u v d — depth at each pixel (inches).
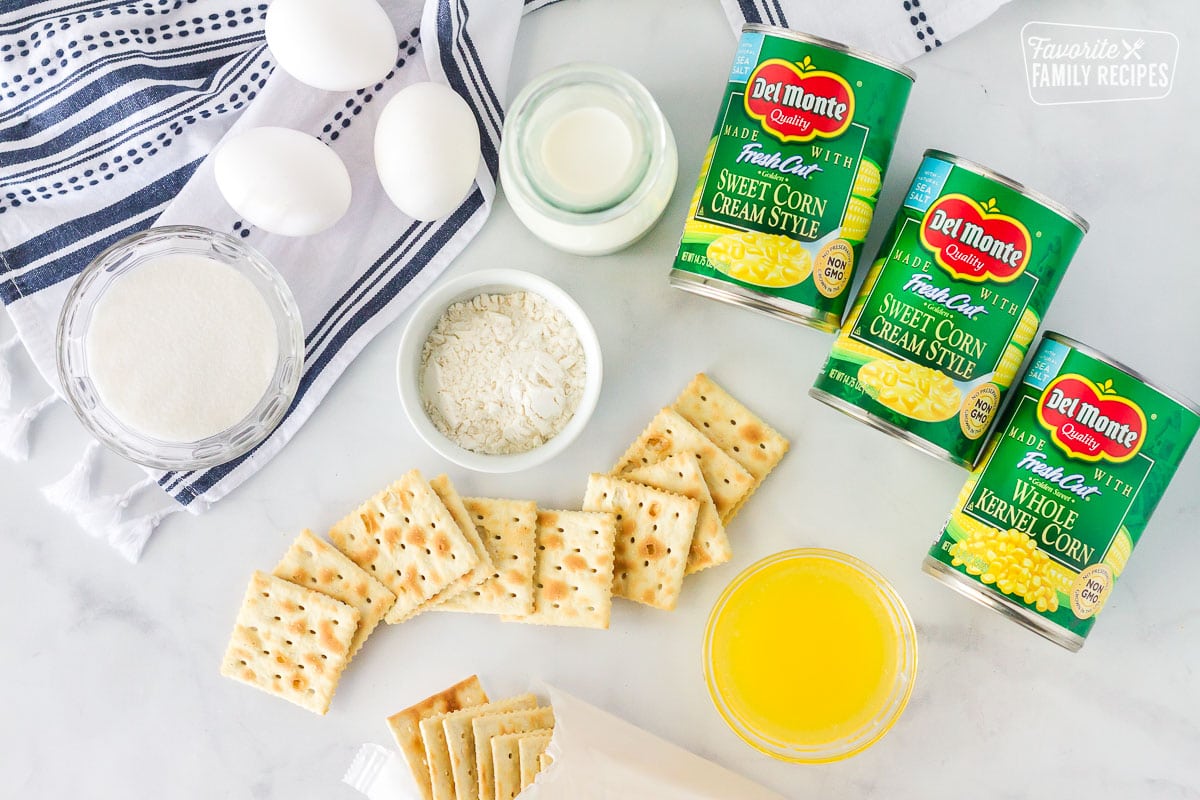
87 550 25.6
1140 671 24.7
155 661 25.6
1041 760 24.7
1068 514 22.0
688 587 25.1
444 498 24.6
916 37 24.8
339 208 23.8
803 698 23.8
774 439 24.8
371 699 25.2
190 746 25.5
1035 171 25.0
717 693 23.8
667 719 25.0
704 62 25.2
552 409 24.2
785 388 25.1
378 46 23.3
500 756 23.5
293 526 25.4
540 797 22.4
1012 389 25.0
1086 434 21.9
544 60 25.3
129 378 24.1
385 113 23.3
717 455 24.6
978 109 25.1
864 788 24.8
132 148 24.9
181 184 25.2
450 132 23.0
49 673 25.8
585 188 23.2
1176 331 24.9
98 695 25.7
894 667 23.7
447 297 24.2
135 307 24.3
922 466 25.0
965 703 24.8
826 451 25.0
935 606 24.9
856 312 22.6
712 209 22.4
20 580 25.6
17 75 24.5
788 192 22.0
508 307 24.7
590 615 24.4
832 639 23.8
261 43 24.8
